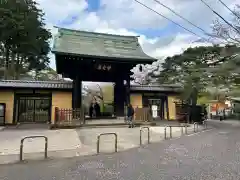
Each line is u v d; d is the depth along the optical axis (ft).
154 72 128.98
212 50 98.48
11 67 131.13
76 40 81.35
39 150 36.68
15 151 35.68
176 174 24.08
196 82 92.07
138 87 87.15
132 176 23.66
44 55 142.20
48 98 76.59
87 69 76.43
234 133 58.29
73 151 36.45
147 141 46.11
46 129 60.54
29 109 75.36
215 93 100.99
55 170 26.03
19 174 24.53
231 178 22.58
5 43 122.01
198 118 84.33
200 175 23.61
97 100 86.84
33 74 154.81
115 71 79.46
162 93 88.43
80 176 23.86
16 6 119.03
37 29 126.31
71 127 62.03
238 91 99.30
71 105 76.38
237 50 86.43
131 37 91.15
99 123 66.74
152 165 27.91
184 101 89.20
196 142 44.27
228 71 88.07
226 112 137.39
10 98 73.41
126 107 73.72
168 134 55.47
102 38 86.89
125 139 47.50
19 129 60.80
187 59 107.34
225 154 33.55
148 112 71.61
